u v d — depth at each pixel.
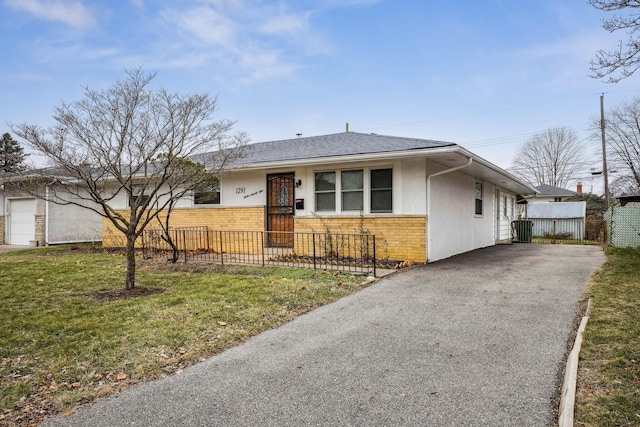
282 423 2.61
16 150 23.73
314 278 7.16
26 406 2.89
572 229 22.44
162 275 7.70
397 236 9.27
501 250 12.70
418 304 5.50
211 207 12.08
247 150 13.14
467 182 12.30
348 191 9.93
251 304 5.44
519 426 2.50
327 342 4.13
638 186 29.58
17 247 14.55
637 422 2.41
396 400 2.88
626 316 4.45
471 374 3.28
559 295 5.79
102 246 14.23
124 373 3.42
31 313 5.08
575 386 2.88
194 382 3.24
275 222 11.18
